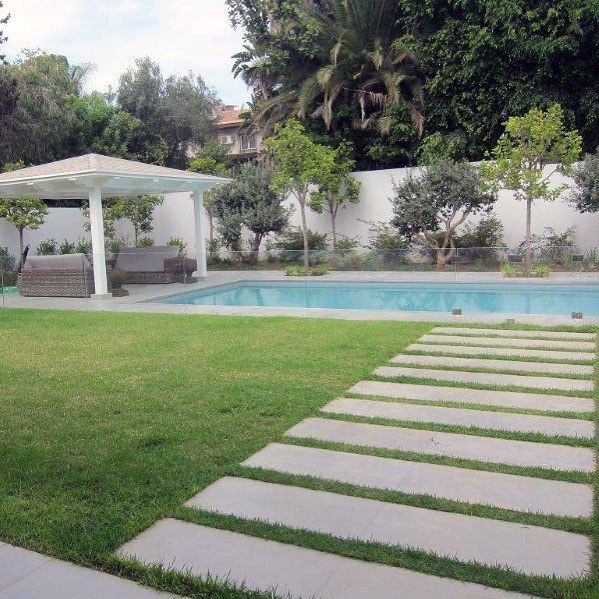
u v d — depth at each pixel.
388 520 3.07
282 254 17.61
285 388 5.48
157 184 14.93
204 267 16.92
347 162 18.88
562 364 6.18
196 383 5.72
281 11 22.80
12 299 13.60
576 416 4.58
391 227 18.31
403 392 5.32
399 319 9.29
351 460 3.85
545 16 17.53
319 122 22.34
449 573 2.57
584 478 3.50
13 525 3.06
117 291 13.91
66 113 24.72
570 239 16.36
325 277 15.98
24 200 17.42
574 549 2.76
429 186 16.28
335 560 2.71
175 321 9.66
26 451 4.07
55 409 5.04
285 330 8.50
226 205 19.61
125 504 3.27
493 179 14.49
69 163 14.27
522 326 8.33
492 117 19.22
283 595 2.46
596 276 13.95
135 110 28.55
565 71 18.00
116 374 6.15
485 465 3.72
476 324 8.58
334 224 19.45
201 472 3.68
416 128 20.33
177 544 2.88
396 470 3.68
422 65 20.03
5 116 21.55
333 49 20.30
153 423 4.62
